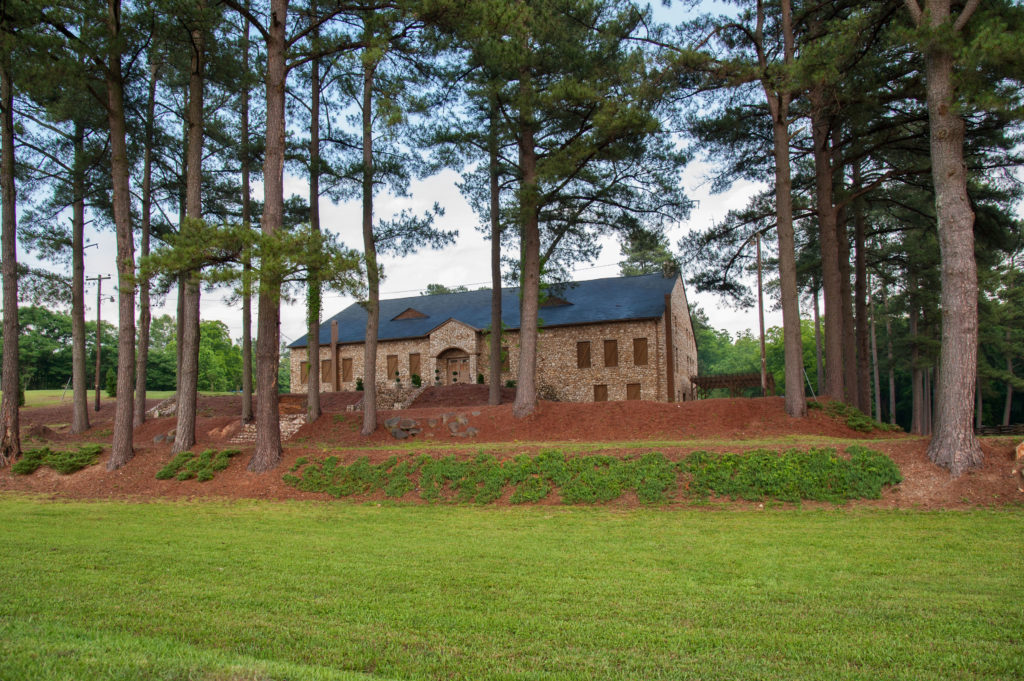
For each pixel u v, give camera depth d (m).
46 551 9.84
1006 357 47.28
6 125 19.31
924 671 5.00
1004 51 11.45
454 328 38.69
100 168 24.36
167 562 8.99
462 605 6.82
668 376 34.31
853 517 11.45
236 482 16.86
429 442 22.58
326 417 26.83
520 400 23.56
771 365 71.50
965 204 13.05
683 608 6.62
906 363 47.69
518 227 24.20
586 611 6.57
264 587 7.60
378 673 5.10
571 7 20.42
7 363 19.70
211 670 4.83
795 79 16.84
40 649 5.33
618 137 20.14
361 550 9.78
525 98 20.78
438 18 16.19
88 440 27.08
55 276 27.52
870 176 26.58
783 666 5.13
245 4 18.50
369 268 16.22
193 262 15.55
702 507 12.93
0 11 15.58
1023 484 11.57
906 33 12.96
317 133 24.03
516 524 12.00
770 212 25.20
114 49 17.00
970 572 7.74
